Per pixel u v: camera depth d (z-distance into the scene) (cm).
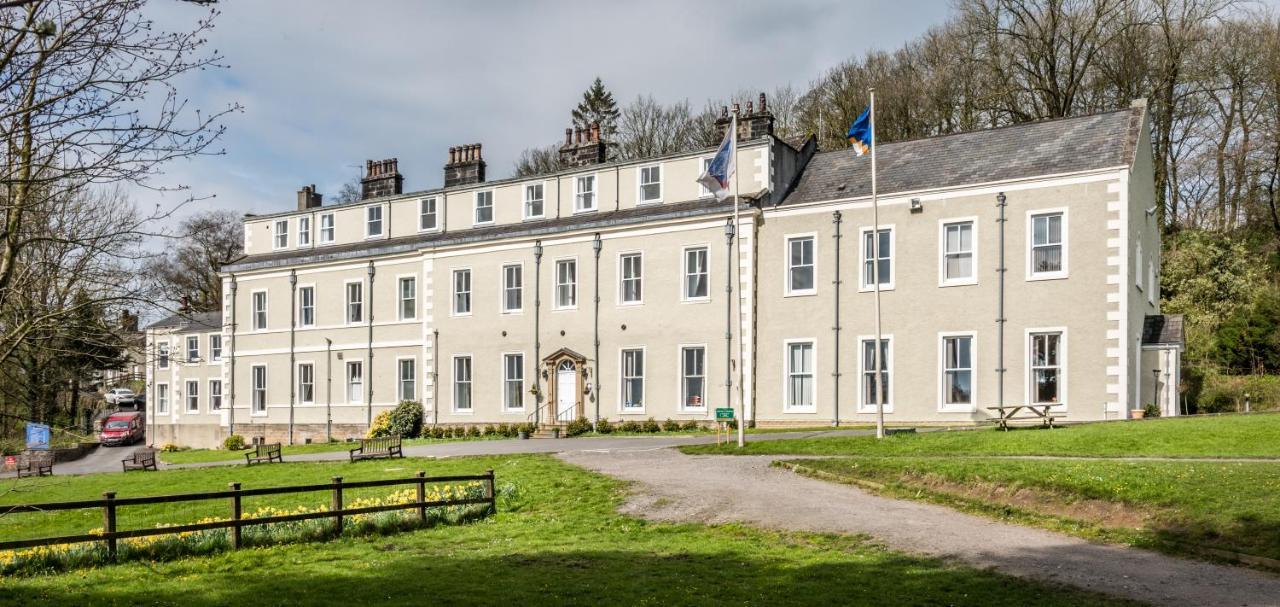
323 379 4747
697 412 3678
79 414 2928
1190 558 1406
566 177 4181
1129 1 4591
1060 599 1207
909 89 5478
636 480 2234
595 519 1903
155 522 2164
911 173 3472
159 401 6056
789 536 1652
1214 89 4719
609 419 3862
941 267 3284
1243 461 1861
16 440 2328
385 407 4525
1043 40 4656
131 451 5438
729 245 3641
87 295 1420
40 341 1412
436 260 4391
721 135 3859
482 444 3525
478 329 4244
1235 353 4312
